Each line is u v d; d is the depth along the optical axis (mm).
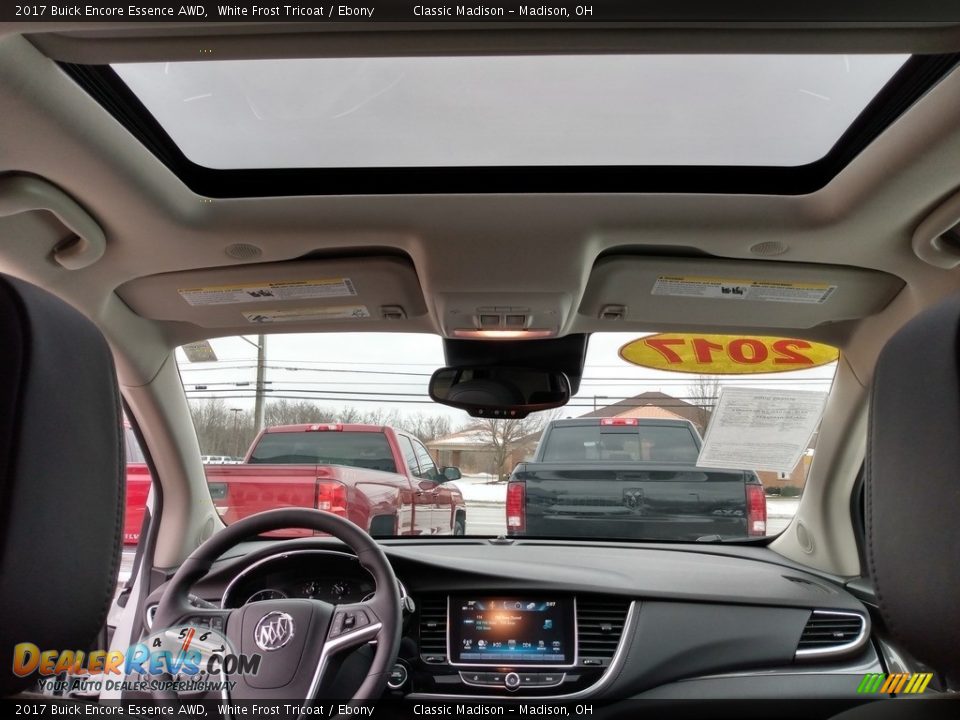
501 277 2443
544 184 2193
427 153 2090
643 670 2551
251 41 1526
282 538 3354
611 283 2658
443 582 2666
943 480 1244
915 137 1786
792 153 2049
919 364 1322
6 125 1701
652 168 2135
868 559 1438
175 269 2506
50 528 1206
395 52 1563
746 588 2752
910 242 2268
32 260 2271
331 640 2016
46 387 1208
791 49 1534
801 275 2529
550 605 2654
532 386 3174
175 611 2143
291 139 2018
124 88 1765
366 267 2572
